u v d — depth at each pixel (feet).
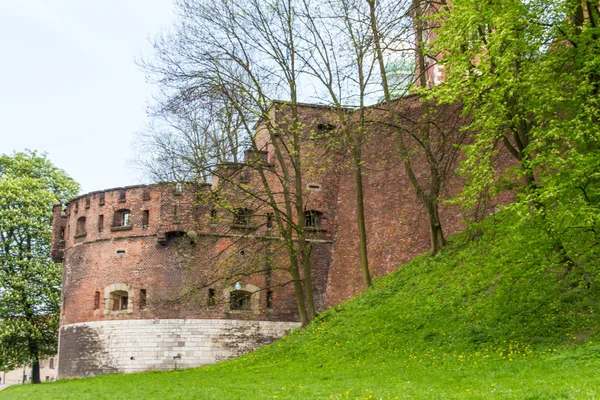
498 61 58.03
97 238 133.49
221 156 103.30
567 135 56.59
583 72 59.06
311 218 125.80
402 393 47.93
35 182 168.66
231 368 93.91
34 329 155.12
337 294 122.31
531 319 65.26
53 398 76.59
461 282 84.28
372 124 116.78
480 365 58.23
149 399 62.39
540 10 58.85
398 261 113.19
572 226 54.75
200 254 124.67
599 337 56.18
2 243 161.79
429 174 112.57
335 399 48.96
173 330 121.80
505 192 100.37
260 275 124.47
